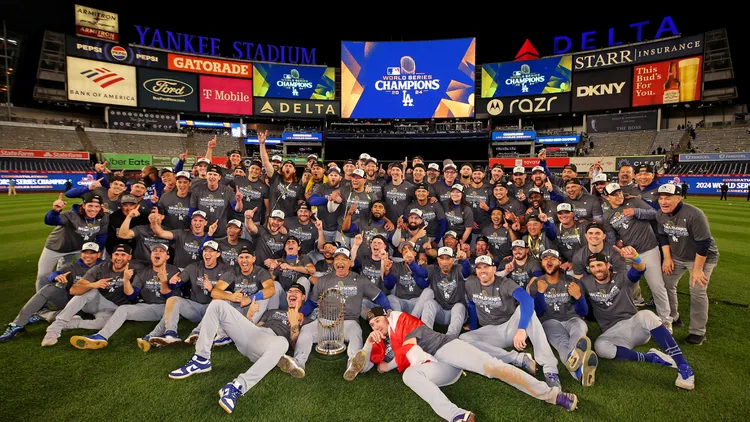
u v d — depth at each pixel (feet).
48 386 14.17
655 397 13.76
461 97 143.54
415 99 145.59
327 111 153.89
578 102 139.74
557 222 26.20
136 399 13.46
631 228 20.54
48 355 16.62
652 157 121.70
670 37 129.90
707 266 18.58
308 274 22.24
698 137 139.13
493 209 25.55
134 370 15.44
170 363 16.08
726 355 16.67
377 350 15.42
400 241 25.46
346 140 149.89
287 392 14.11
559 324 17.54
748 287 25.71
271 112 151.94
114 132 144.97
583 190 26.48
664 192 18.42
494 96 144.97
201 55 146.41
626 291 16.69
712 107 152.05
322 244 25.30
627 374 15.43
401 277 21.90
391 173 29.01
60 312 18.75
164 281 19.03
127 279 18.74
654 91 132.98
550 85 140.97
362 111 147.43
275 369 15.89
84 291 18.49
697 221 17.75
